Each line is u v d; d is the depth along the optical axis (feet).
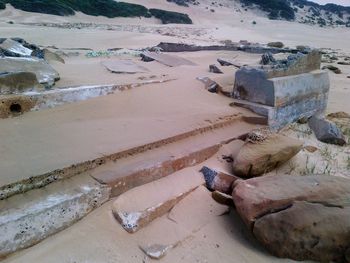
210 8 194.39
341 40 114.42
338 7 290.56
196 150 12.49
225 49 49.08
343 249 8.70
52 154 10.66
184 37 81.82
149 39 66.18
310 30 153.48
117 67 25.63
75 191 9.29
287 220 8.97
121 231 9.12
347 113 22.54
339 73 39.06
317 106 21.09
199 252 9.01
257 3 223.71
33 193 9.05
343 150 16.48
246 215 9.58
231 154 13.50
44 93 14.97
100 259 8.25
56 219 8.70
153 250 8.70
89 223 9.14
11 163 9.91
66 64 26.99
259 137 13.39
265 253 9.17
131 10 138.41
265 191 9.99
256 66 18.62
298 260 8.93
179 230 9.58
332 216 8.93
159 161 11.26
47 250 8.23
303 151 15.47
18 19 93.04
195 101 17.98
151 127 13.71
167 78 22.07
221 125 15.26
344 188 9.89
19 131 12.50
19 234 8.06
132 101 16.90
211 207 10.75
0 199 8.57
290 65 18.79
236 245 9.38
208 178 11.80
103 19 122.52
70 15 114.32
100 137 12.31
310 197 9.48
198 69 28.14
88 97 16.55
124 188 10.24
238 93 18.63
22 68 17.76
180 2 181.68
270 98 17.03
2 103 13.57
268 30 140.67
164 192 10.64
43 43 50.47
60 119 14.05
